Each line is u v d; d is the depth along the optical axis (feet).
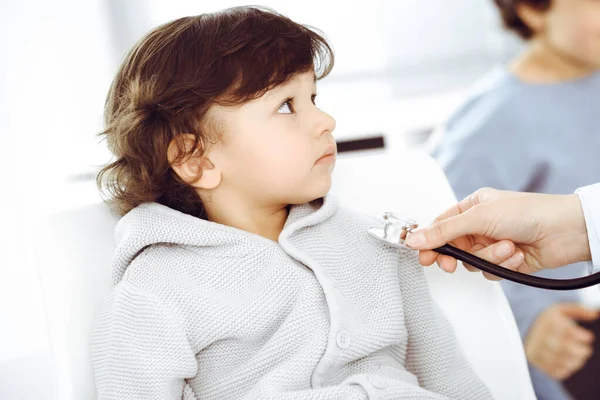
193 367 2.64
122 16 5.98
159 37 2.95
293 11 6.65
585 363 4.86
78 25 5.82
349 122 6.59
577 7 4.43
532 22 4.69
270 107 2.76
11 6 5.64
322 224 3.00
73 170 5.81
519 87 4.78
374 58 6.87
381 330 2.80
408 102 6.93
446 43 6.93
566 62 4.66
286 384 2.62
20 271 5.50
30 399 5.28
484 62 7.04
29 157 5.76
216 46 2.80
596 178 4.65
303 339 2.72
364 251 2.97
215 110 2.78
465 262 2.72
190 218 2.82
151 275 2.74
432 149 5.11
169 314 2.63
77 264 2.78
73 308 2.70
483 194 3.02
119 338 2.60
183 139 2.85
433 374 2.93
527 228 2.91
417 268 3.02
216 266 2.77
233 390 2.71
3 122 5.70
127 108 2.93
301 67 2.79
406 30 6.85
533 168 4.72
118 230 2.87
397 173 3.25
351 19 6.77
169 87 2.81
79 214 2.91
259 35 2.79
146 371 2.57
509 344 2.96
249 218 2.97
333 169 3.14
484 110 4.85
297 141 2.77
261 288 2.76
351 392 2.56
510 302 4.43
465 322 3.02
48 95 5.79
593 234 2.87
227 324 2.68
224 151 2.83
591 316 4.33
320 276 2.76
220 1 6.34
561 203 2.90
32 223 2.84
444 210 3.18
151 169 2.92
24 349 5.39
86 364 2.65
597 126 4.63
